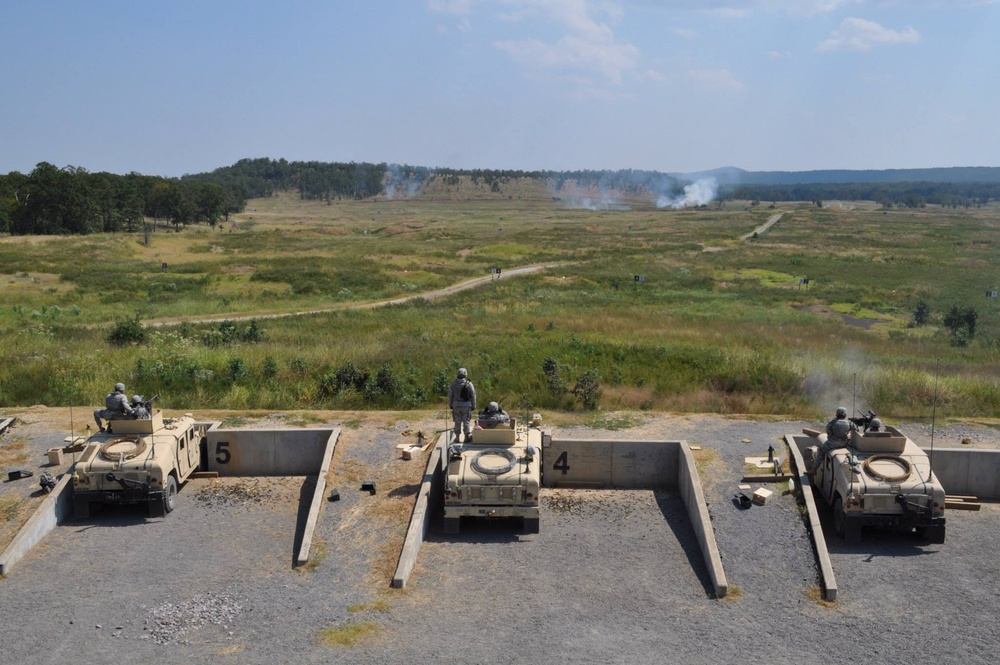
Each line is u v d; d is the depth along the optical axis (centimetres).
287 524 1427
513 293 5706
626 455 1592
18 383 2155
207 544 1351
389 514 1398
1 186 10494
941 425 1823
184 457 1568
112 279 5894
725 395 2120
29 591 1195
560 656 1020
